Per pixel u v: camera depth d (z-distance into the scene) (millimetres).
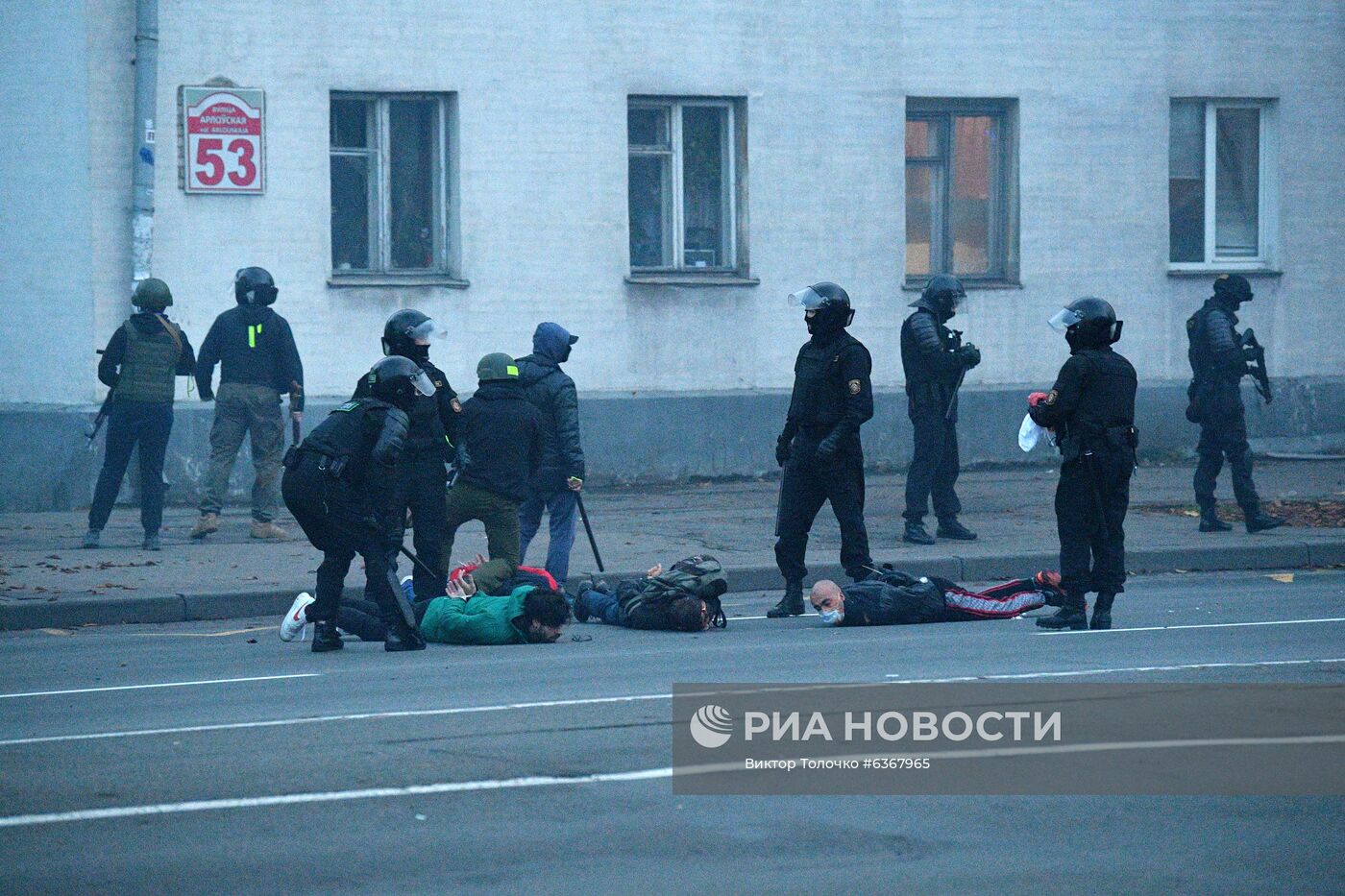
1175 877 12352
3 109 39844
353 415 22766
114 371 32031
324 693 19609
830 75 46469
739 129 46125
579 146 44281
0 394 40281
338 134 43000
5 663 22438
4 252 40125
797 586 26391
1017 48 48156
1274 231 51125
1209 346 33938
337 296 42281
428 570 24234
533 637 23703
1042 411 23828
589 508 39062
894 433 46750
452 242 43719
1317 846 13133
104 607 26500
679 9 44969
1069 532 24062
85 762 16016
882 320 47281
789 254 46438
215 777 15344
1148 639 23141
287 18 41500
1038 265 48750
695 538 34031
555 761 15906
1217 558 32188
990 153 49062
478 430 24953
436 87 43000
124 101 39906
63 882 12250
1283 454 48969
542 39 43781
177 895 11930
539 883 12195
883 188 47062
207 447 40469
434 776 15336
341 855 12891
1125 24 49094
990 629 24453
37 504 39562
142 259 39719
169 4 40438
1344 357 51750
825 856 12852
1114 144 49219
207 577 28875
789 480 26016
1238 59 50219
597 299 44625
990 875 12375
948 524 33531
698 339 45656
